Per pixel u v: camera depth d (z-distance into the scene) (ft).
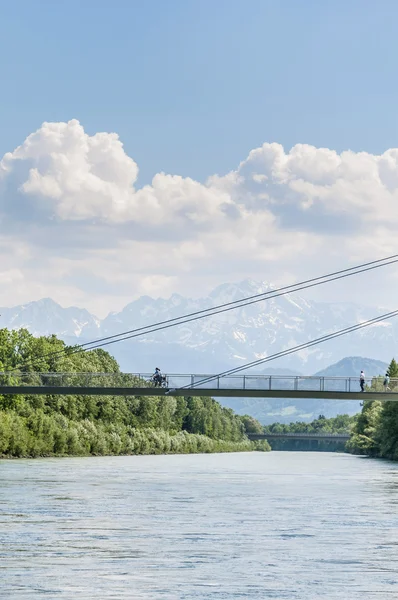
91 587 163.73
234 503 305.53
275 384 438.40
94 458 632.79
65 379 460.96
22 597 155.63
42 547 203.62
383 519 264.31
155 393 444.14
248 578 173.58
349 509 290.76
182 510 280.92
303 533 232.32
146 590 162.20
